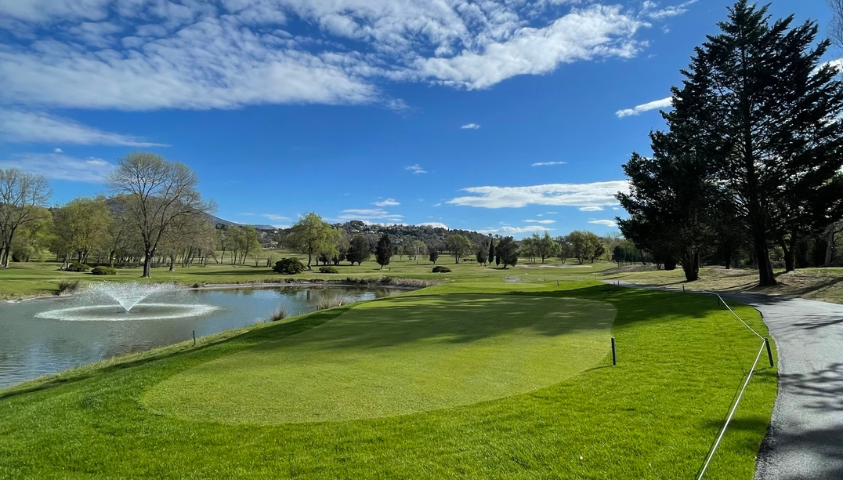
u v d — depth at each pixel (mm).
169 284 48656
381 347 11461
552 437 5586
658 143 34250
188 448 5641
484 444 5465
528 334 13188
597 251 112062
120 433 6176
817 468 4648
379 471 4891
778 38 26750
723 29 28719
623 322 15328
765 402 6543
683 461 4836
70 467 5277
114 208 68312
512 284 42000
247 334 14234
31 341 20312
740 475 4512
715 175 28922
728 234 29625
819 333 11469
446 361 9820
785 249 33688
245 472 4988
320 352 11000
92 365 14492
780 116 26078
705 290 26266
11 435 6254
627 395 7117
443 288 35781
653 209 33781
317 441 5707
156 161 54344
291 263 70000
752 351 9789
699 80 30344
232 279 56781
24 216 63219
